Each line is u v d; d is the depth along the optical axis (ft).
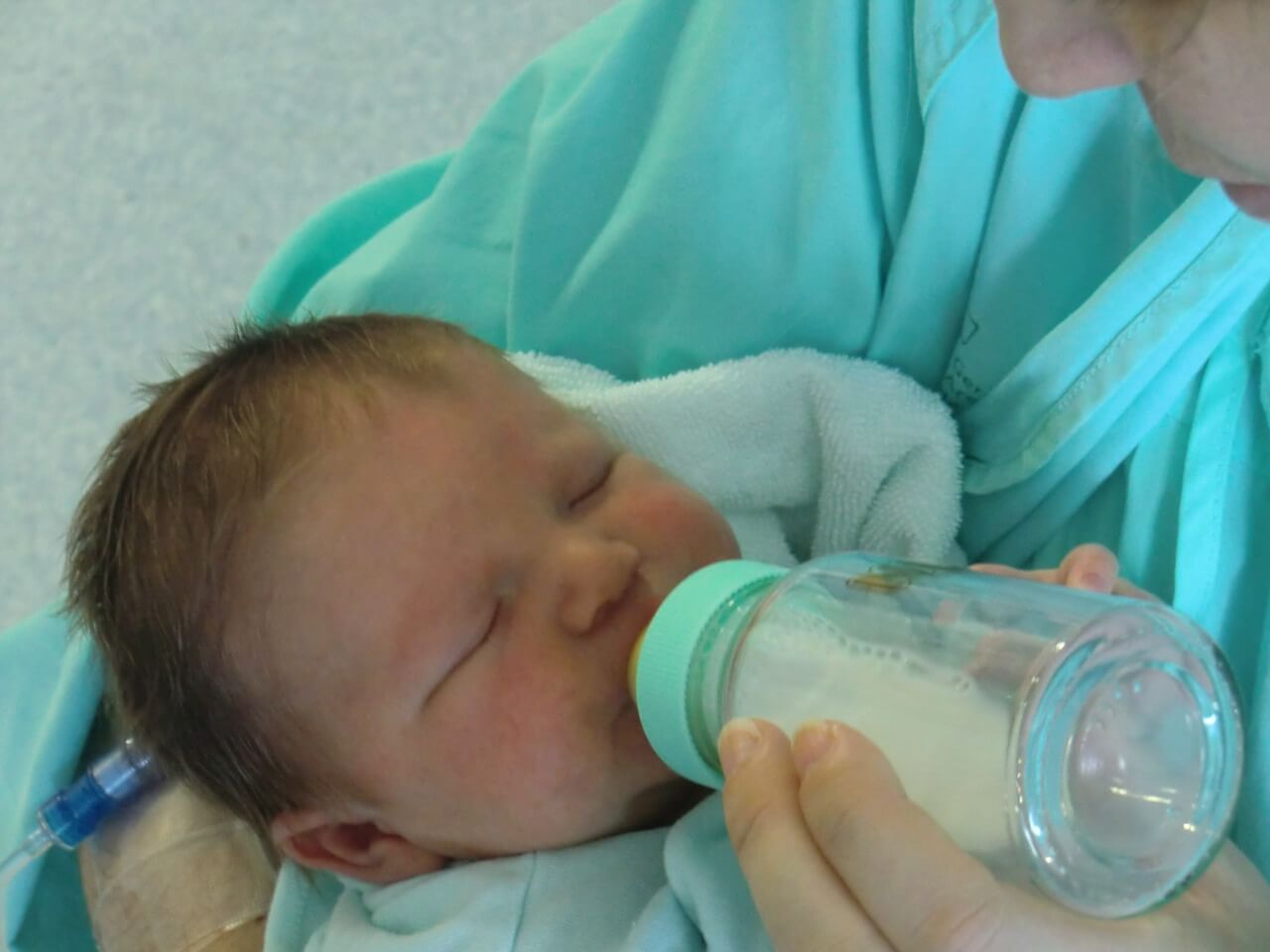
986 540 2.74
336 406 2.26
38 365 4.35
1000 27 1.36
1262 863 2.06
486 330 3.10
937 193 2.42
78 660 2.83
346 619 2.12
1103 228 2.38
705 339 2.75
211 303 4.33
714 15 2.59
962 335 2.59
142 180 4.49
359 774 2.23
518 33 4.47
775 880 1.53
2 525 4.20
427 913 2.26
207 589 2.24
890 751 1.59
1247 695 2.23
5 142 4.60
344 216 3.47
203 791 2.52
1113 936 1.52
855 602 1.77
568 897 2.16
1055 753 1.47
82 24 4.64
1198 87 1.24
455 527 2.14
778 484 2.82
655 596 2.15
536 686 2.07
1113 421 2.41
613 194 2.84
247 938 2.64
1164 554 2.37
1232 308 2.24
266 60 4.55
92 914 2.75
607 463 2.37
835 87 2.46
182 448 2.34
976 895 1.42
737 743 1.61
